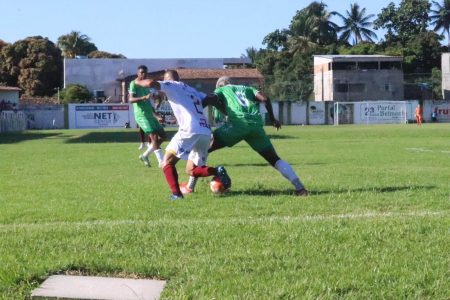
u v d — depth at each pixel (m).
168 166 11.80
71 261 6.77
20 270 6.47
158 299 5.79
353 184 13.92
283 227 8.43
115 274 6.55
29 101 94.50
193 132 11.59
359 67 104.88
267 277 6.27
